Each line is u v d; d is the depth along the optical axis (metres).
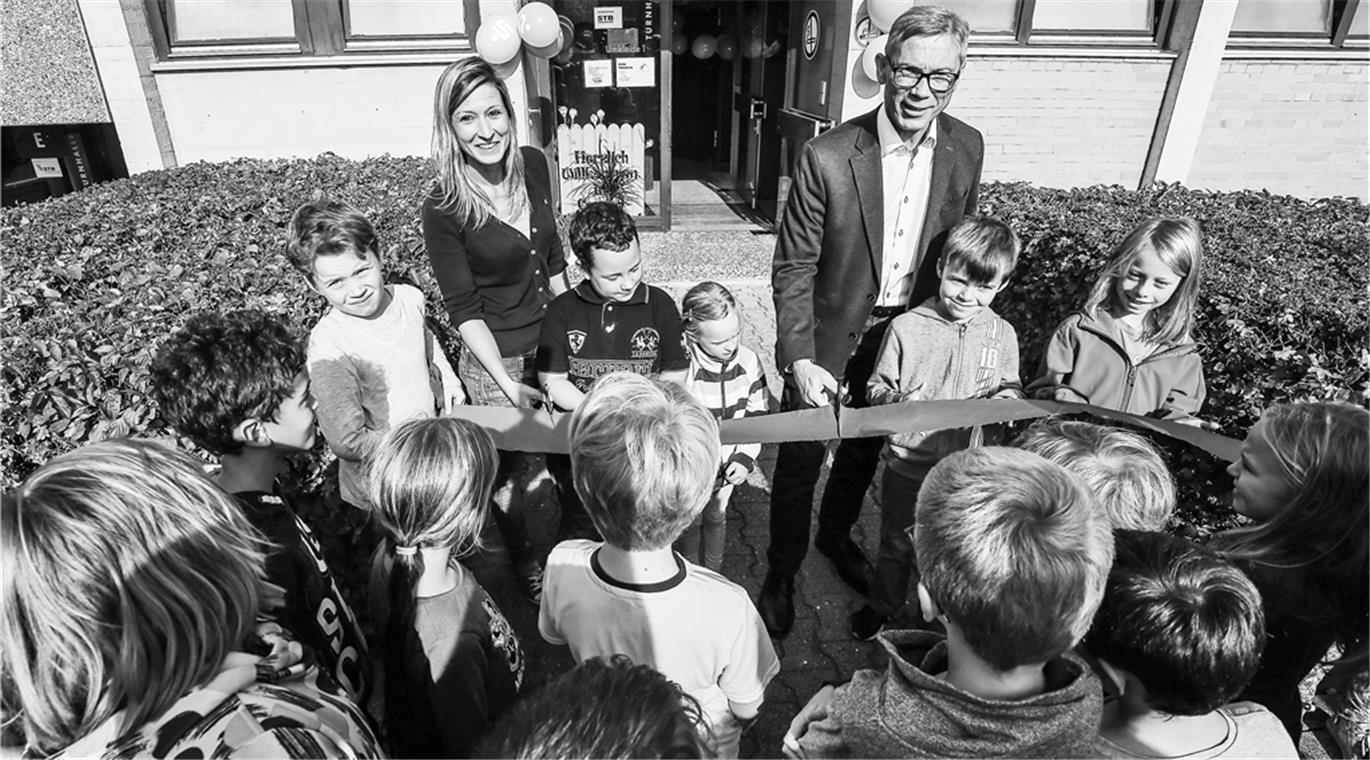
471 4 6.71
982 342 2.57
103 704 0.94
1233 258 3.64
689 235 8.01
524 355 2.88
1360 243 4.02
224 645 1.03
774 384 4.90
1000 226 2.37
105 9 6.32
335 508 2.80
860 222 2.63
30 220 4.45
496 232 2.65
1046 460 1.30
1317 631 1.71
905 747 1.13
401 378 2.34
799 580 3.22
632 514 1.48
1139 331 2.52
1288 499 1.70
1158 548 1.36
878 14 6.33
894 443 2.59
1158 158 7.32
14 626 0.91
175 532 1.02
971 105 7.10
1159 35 6.95
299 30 6.68
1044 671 1.21
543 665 2.75
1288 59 7.19
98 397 2.45
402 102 6.95
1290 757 1.32
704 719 1.48
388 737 1.69
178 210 4.67
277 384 1.63
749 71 8.80
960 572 1.14
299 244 2.09
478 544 1.75
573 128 7.66
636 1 7.19
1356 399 2.47
